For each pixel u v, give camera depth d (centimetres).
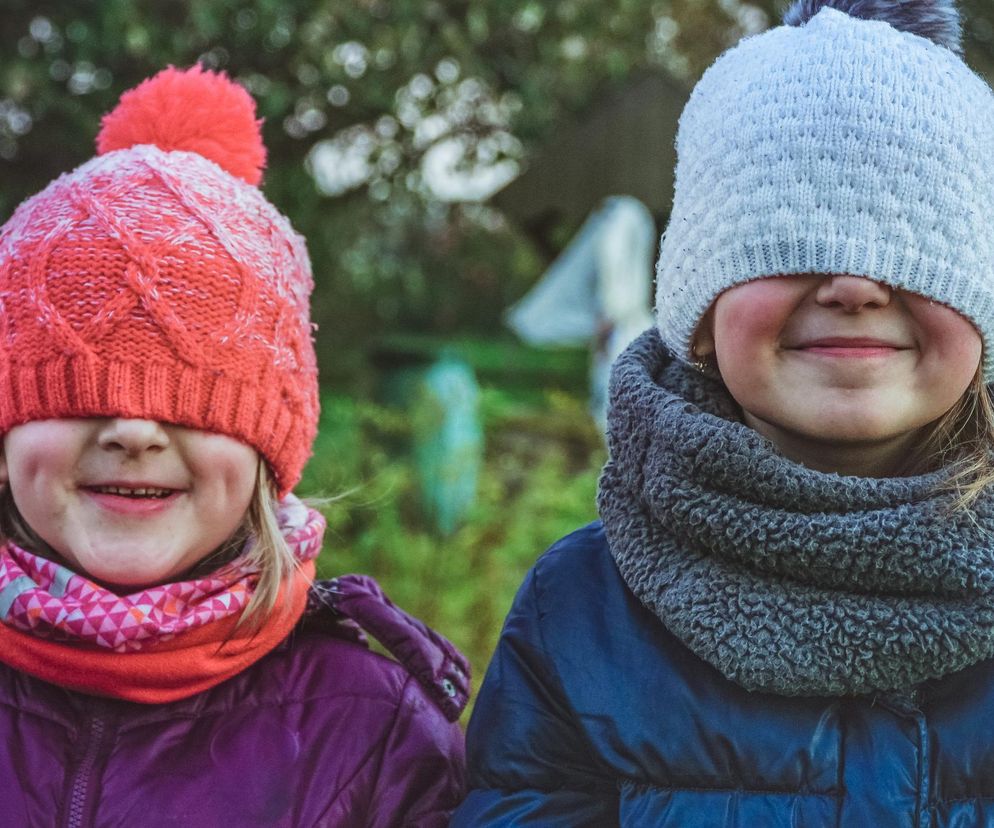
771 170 135
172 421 145
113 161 157
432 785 158
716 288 140
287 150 518
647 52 633
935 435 143
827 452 143
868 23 140
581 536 159
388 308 806
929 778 133
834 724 136
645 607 146
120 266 145
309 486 365
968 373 136
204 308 147
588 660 146
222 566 157
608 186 516
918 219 131
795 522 133
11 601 146
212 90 167
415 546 343
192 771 147
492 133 589
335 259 672
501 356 728
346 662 161
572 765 146
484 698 153
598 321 556
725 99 142
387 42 489
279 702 155
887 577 132
